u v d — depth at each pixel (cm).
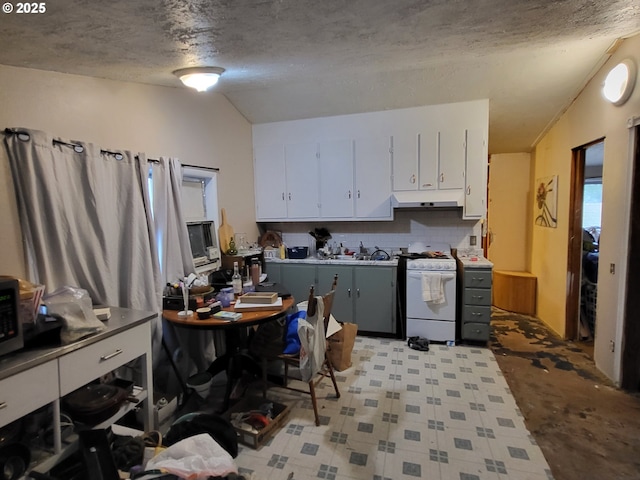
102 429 169
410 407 255
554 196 403
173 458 157
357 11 160
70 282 215
